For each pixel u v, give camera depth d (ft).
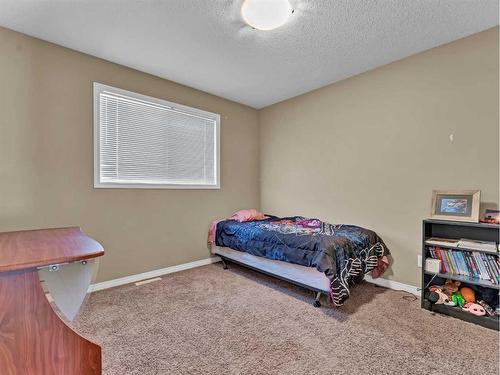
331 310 7.26
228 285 9.11
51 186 7.80
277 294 8.34
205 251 11.72
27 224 7.39
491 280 6.56
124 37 7.49
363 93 9.78
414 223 8.49
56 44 7.84
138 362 5.10
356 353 5.38
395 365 5.02
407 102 8.64
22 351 2.72
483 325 6.39
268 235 8.92
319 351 5.45
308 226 9.98
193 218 11.30
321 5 6.09
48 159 7.74
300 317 6.87
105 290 8.61
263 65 9.18
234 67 9.34
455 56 7.65
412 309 7.32
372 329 6.28
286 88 11.28
